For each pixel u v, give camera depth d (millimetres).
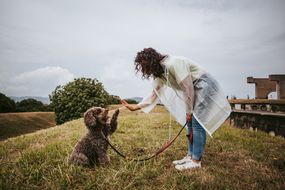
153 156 5074
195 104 4648
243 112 11156
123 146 6355
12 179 4348
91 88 25500
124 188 3896
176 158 5469
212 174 4484
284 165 5043
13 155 6242
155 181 4238
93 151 4852
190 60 4750
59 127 11609
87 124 4688
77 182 4211
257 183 4094
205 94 4562
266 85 17016
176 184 4051
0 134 36781
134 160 5055
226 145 6598
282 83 15188
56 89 26484
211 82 4648
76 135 8031
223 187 3881
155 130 9234
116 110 5129
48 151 5797
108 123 5051
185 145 6586
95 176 4328
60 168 4535
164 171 4664
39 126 44562
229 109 4672
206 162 5234
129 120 12422
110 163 4938
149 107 5445
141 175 4328
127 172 4438
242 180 4293
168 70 4648
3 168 4836
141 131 8766
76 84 25953
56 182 4113
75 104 25094
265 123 9297
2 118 43625
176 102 5289
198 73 4668
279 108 11109
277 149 6426
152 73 4715
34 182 4254
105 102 25016
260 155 5668
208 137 7715
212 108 4574
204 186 3969
